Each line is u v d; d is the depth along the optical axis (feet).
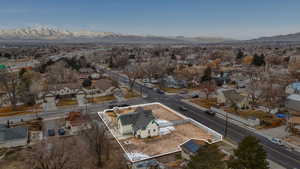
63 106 216.74
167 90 287.69
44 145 111.96
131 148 128.88
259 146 90.48
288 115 174.19
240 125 167.43
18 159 117.29
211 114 191.31
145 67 378.53
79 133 139.13
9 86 236.84
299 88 235.20
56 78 292.81
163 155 120.88
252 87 232.94
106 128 158.81
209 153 81.82
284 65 442.50
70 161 106.42
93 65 482.69
